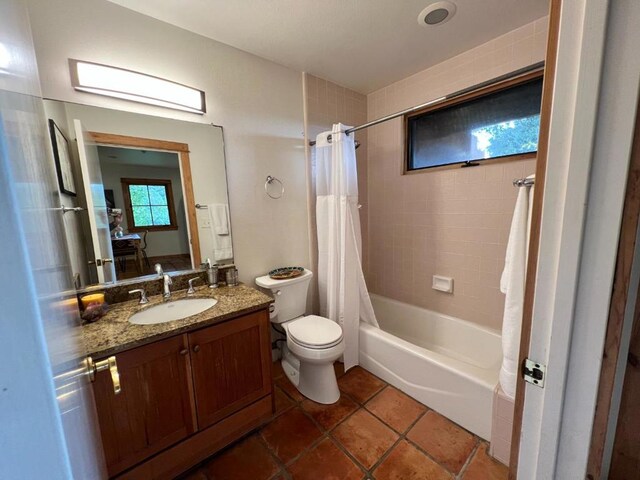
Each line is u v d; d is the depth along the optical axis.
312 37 1.68
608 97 0.41
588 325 0.47
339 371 2.04
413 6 1.43
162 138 1.57
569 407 0.51
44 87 1.24
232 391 1.39
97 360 1.01
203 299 1.57
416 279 2.43
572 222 0.46
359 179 2.63
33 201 0.35
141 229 1.54
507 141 1.83
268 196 2.03
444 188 2.16
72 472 0.35
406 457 1.34
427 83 2.13
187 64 1.60
